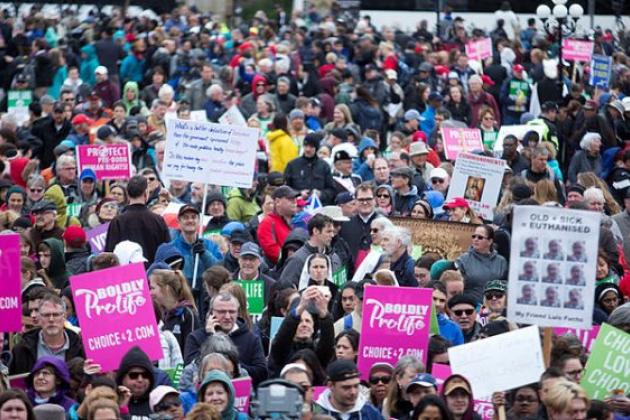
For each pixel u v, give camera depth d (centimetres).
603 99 8575
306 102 7838
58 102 7700
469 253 4766
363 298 3862
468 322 4184
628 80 9719
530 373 3578
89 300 3766
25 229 4981
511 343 3591
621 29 12069
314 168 6056
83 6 12656
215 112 8119
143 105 8144
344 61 9550
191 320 4138
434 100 8038
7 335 4062
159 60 9788
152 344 3794
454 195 5753
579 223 3591
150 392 3569
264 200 5784
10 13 12400
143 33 10569
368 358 3850
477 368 3581
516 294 3600
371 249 4819
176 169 5122
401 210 5653
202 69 8688
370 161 6450
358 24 11488
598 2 12294
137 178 4816
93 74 10031
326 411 3494
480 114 7850
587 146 6956
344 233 5175
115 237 4794
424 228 5238
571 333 3916
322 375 3759
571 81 9100
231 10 13325
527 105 8706
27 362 3819
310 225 4609
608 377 3706
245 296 4056
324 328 3875
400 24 12562
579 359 3747
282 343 3875
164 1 12962
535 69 9331
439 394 3497
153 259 4800
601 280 4584
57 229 4994
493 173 5722
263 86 8269
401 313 3847
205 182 5122
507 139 6406
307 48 10325
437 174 6050
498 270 4747
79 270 4819
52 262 4716
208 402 3353
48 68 9469
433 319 4044
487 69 9362
